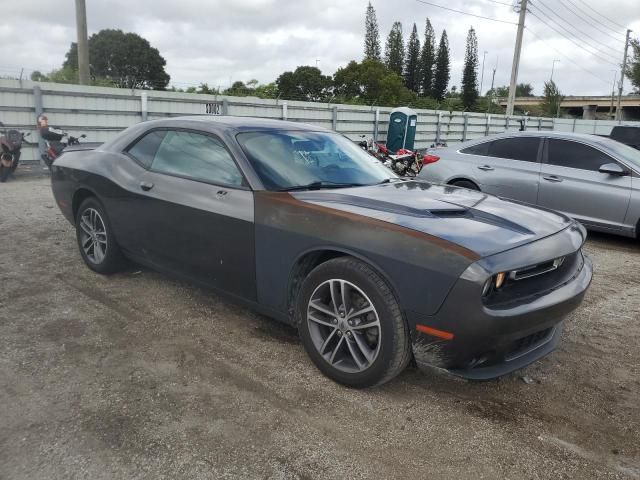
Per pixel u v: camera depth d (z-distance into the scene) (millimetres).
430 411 2941
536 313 2783
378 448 2602
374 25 76812
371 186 3779
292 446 2580
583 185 7074
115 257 4664
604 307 4766
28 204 8047
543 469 2510
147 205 4086
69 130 12125
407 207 3154
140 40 51125
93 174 4598
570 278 3205
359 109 18766
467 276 2619
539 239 3025
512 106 31266
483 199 3689
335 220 3072
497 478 2434
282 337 3762
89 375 3154
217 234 3613
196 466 2410
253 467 2420
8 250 5605
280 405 2920
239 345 3613
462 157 8086
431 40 86812
